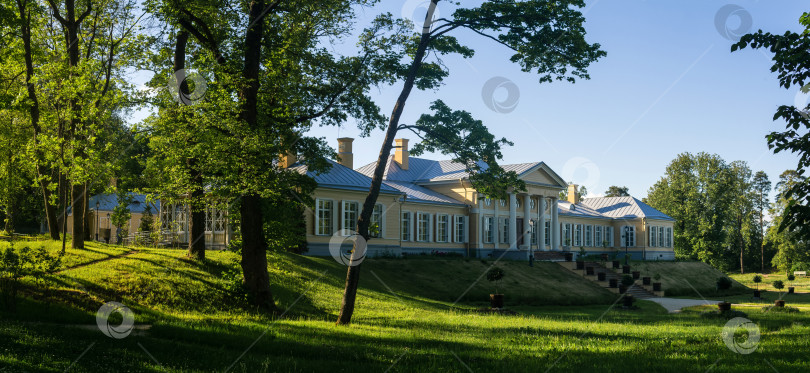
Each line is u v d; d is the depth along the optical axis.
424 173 51.44
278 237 19.53
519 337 15.21
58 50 23.91
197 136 17.55
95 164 20.92
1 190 31.05
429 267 36.69
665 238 68.50
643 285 45.97
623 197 70.62
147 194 20.80
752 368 10.59
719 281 48.91
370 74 20.88
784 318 24.67
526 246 50.84
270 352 11.41
